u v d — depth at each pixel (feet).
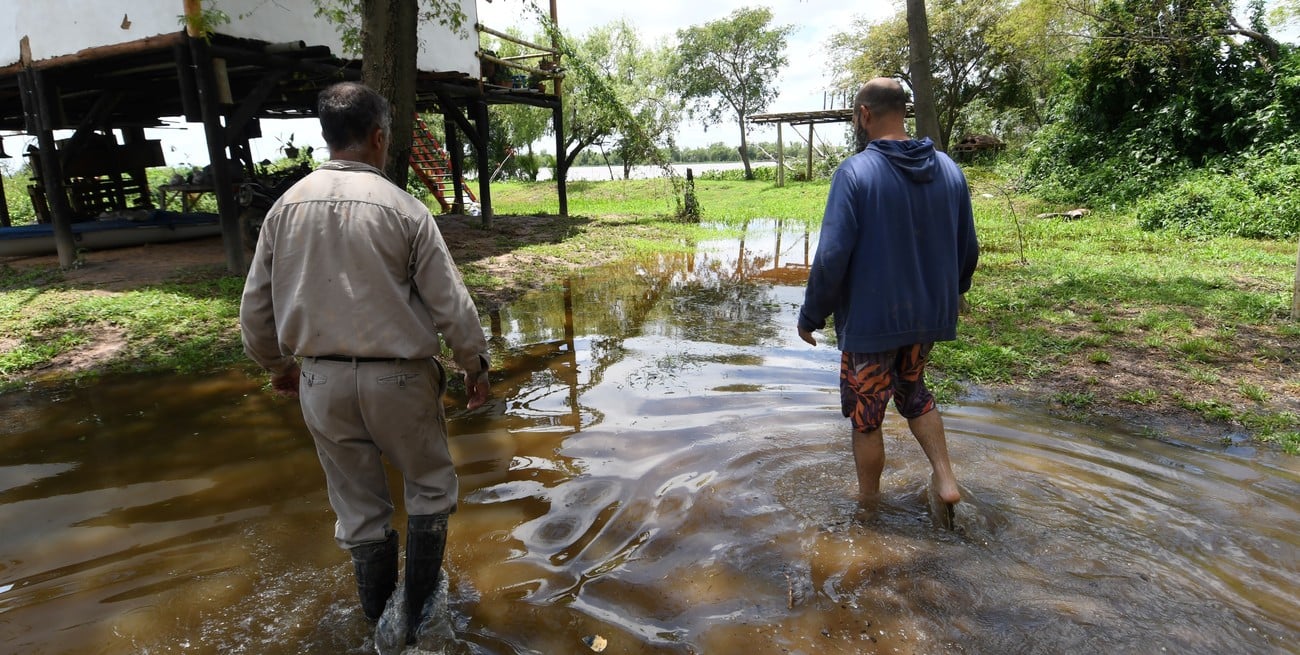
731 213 60.75
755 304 24.38
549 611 7.73
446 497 7.52
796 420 13.20
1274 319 19.69
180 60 24.45
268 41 26.66
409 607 7.38
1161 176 45.55
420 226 6.88
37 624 7.61
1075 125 55.93
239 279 25.61
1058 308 22.00
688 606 7.82
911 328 9.27
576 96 93.91
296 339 6.76
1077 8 51.08
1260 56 45.60
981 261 30.86
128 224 32.35
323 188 6.80
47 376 17.20
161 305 22.24
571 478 11.00
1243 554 8.57
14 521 9.98
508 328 21.16
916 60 20.22
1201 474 10.87
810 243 41.50
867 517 9.62
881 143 9.26
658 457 11.68
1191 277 25.46
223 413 14.35
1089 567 8.36
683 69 135.03
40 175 37.55
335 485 7.30
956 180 9.48
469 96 40.91
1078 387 15.08
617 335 20.12
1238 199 37.24
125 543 9.34
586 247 37.88
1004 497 10.12
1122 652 6.89
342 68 29.32
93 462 12.04
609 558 8.79
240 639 7.36
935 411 9.74
